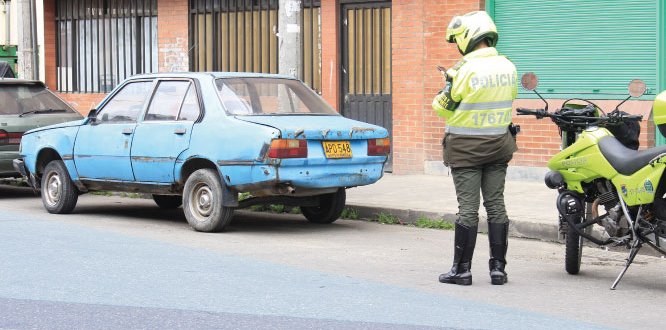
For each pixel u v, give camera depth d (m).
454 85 8.41
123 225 12.09
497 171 8.64
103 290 8.20
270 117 11.34
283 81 12.12
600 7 14.33
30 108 15.18
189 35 19.80
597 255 10.14
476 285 8.59
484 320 7.25
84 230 11.56
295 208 13.36
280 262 9.55
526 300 8.00
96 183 12.73
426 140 16.23
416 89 16.28
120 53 21.31
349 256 9.95
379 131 11.65
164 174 11.81
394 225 12.32
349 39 17.28
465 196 8.55
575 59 14.64
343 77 17.41
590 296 8.20
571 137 9.07
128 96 12.47
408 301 7.86
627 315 7.50
